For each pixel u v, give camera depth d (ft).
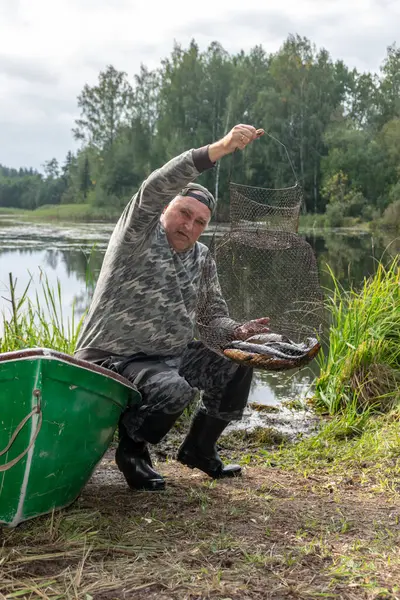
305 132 177.88
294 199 13.17
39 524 10.04
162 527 10.01
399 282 21.75
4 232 97.76
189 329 11.50
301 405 19.38
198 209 11.19
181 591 8.07
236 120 183.73
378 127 213.05
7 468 9.38
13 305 18.06
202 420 12.34
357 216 158.20
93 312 11.39
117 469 13.39
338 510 10.94
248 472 13.39
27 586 8.16
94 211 208.54
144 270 11.05
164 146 206.08
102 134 253.65
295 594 8.05
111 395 10.28
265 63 207.82
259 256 13.57
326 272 48.91
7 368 9.23
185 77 203.92
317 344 10.98
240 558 9.00
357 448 14.84
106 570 8.64
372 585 8.23
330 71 196.85
